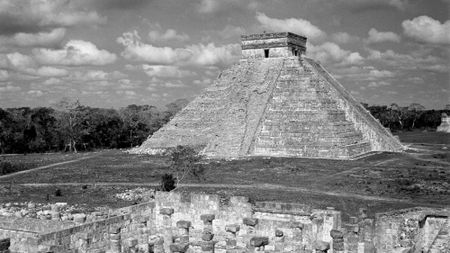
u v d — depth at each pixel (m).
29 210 66.69
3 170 118.44
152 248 44.12
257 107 147.50
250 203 45.47
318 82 151.88
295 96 145.62
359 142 138.88
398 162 120.56
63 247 38.94
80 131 192.00
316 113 139.00
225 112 151.50
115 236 42.56
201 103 160.25
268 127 141.12
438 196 78.19
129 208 49.00
